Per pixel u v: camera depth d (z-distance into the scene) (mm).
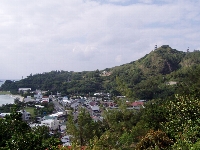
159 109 22938
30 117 77938
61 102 112688
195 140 14297
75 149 13883
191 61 113688
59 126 67062
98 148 14430
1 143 12523
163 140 15930
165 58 118500
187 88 36719
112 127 27297
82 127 21312
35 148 11836
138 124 24859
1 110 82938
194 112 17406
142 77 109312
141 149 16109
